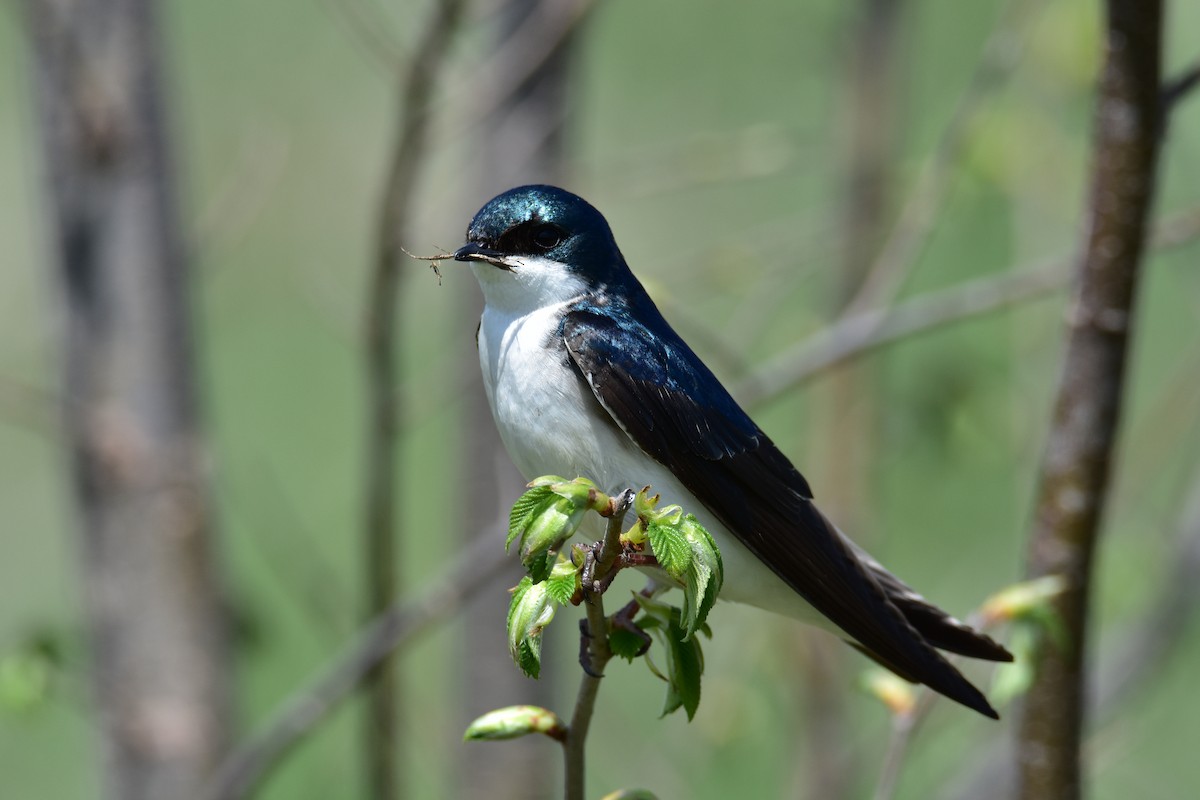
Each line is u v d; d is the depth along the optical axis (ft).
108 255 31.35
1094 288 22.85
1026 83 38.70
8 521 55.26
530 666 16.24
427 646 46.52
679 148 35.19
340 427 54.95
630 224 53.21
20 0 31.96
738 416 25.91
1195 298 41.57
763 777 39.22
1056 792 23.82
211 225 32.65
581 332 24.95
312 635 46.47
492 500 33.53
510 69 29.48
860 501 39.75
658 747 38.22
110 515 31.55
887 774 23.62
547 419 25.00
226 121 56.65
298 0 60.85
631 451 25.08
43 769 47.57
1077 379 23.15
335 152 55.06
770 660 37.81
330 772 42.34
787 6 47.06
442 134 29.19
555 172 33.53
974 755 34.81
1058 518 23.38
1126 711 35.53
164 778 31.60
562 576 16.52
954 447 38.40
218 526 32.40
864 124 39.52
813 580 24.79
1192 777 44.57
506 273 25.75
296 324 55.83
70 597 51.65
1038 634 22.68
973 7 56.18
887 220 39.37
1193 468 38.68
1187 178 45.57
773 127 36.65
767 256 38.86
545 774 33.88
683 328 35.65
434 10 27.40
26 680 30.66
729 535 25.50
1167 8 22.95
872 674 24.14
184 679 31.65
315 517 51.72
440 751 37.09
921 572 44.04
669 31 56.49
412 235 29.55
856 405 39.58
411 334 54.90
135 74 31.40
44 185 31.86
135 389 31.42
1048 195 38.09
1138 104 22.18
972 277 45.85
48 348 37.81
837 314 39.42
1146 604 35.99
